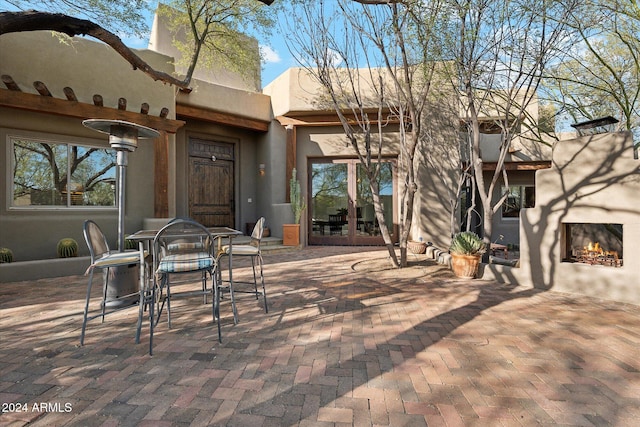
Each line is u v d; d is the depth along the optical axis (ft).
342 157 32.73
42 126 19.85
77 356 8.30
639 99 21.62
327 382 7.12
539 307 12.70
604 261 14.75
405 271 19.77
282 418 5.90
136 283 12.53
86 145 21.56
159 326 10.48
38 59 18.98
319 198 33.30
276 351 8.64
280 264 22.21
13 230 19.03
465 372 7.60
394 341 9.34
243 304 12.96
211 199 31.89
